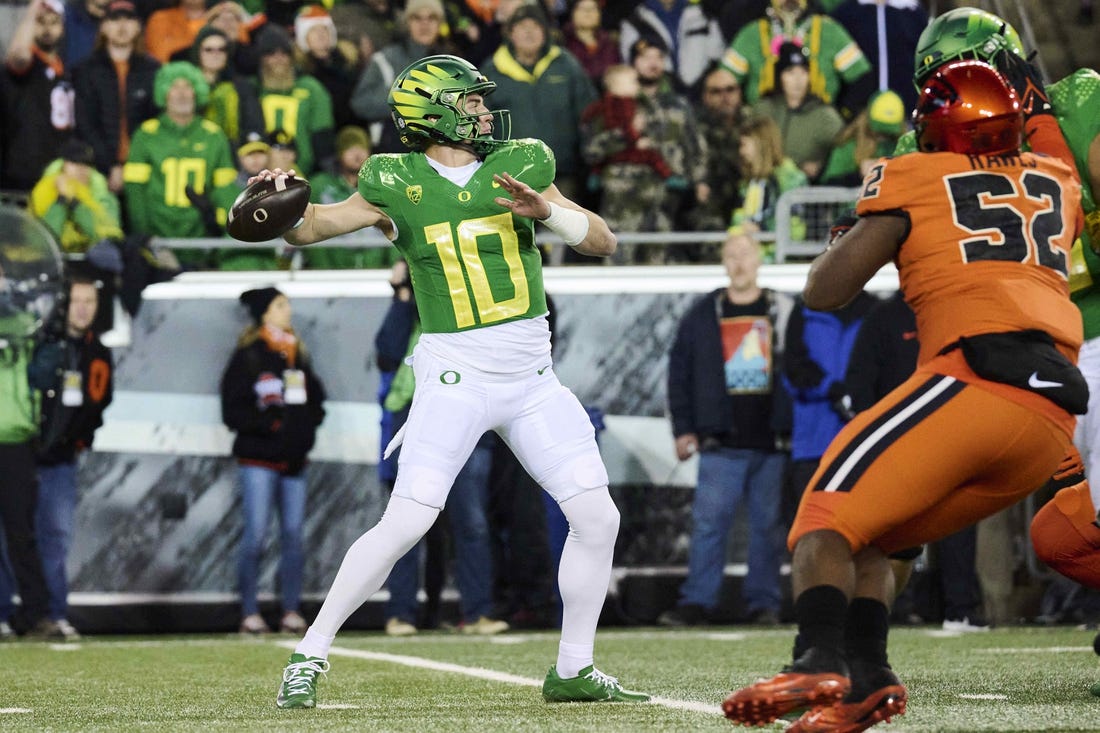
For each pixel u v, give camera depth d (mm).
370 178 15742
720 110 35344
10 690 18359
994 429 11172
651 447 31391
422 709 15320
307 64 36125
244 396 29531
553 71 34562
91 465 30797
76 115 35344
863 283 11914
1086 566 15695
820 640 10953
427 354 15836
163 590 30875
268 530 30906
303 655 15758
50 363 28953
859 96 37500
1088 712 14164
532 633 29016
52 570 29219
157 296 31156
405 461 15656
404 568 29641
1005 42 14844
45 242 29328
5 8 40156
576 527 15930
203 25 35750
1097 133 15477
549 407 15891
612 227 33500
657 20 38750
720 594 31062
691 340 30188
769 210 34125
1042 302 11586
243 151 33594
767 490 30266
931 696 16047
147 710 15742
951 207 11750
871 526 11242
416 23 35562
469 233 15594
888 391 28297
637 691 17219
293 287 31562
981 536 30969
